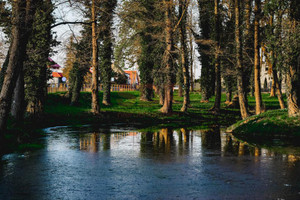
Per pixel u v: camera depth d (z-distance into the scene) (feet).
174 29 115.24
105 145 45.62
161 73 119.14
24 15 43.73
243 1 104.27
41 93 83.25
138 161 33.24
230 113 129.90
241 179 25.54
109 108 129.39
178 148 42.75
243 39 114.73
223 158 35.06
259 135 59.26
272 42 73.05
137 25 102.58
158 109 127.44
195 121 101.40
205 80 165.37
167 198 20.81
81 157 35.68
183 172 28.14
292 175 26.81
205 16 150.71
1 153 38.37
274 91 192.03
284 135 57.00
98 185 24.02
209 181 24.95
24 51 44.34
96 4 89.10
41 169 29.50
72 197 21.15
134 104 151.23
